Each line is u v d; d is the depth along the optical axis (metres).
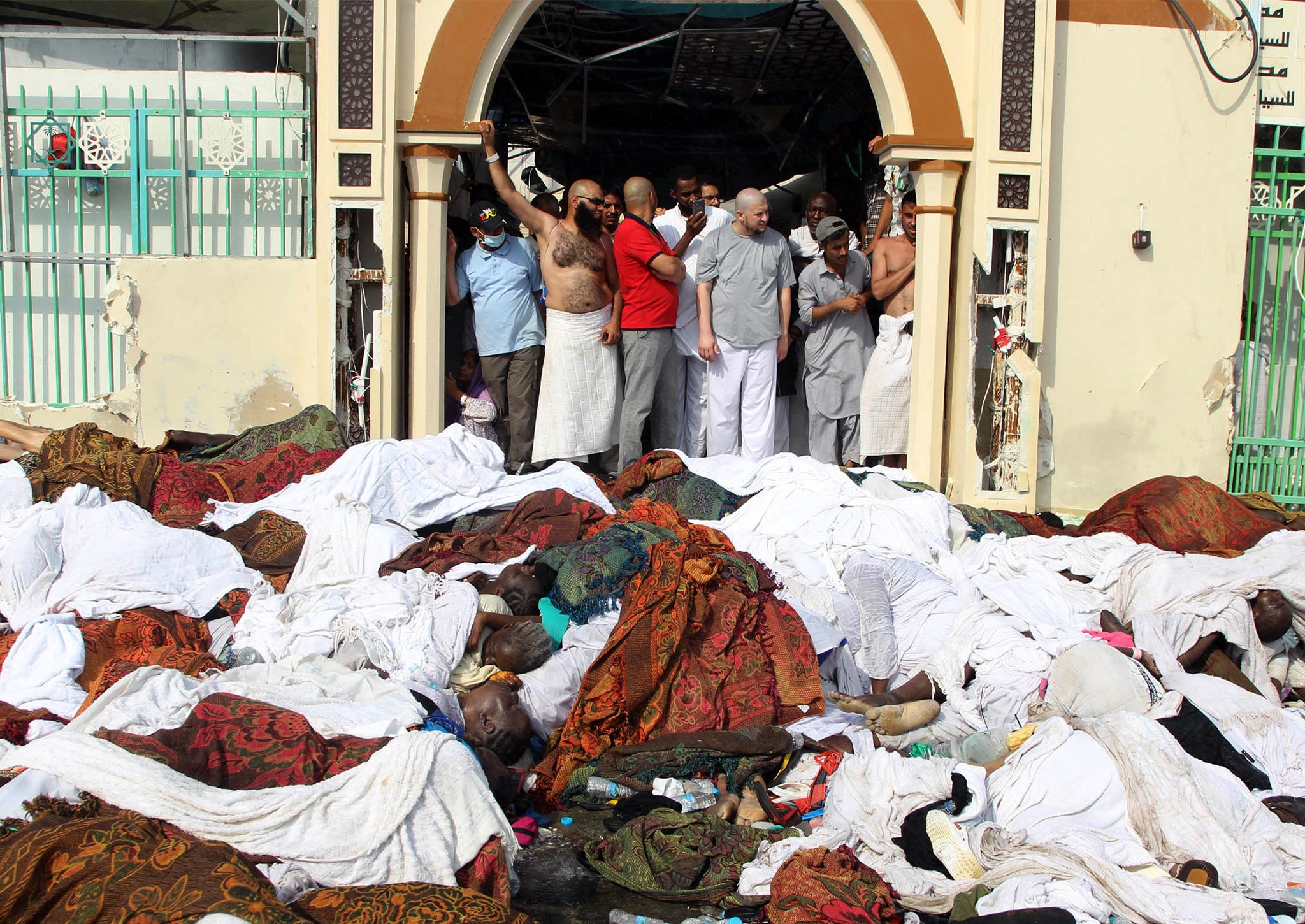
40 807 2.93
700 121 11.73
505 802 3.77
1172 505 6.11
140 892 2.62
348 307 7.05
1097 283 7.45
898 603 5.02
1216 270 7.54
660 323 7.21
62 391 7.29
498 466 6.60
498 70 6.98
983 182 7.14
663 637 4.23
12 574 4.74
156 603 4.72
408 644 4.37
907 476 6.57
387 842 3.07
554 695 4.25
